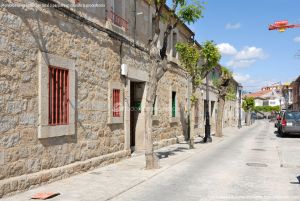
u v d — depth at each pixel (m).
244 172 9.93
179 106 19.69
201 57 17.14
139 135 14.38
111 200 6.68
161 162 11.49
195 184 8.21
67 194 6.88
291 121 24.00
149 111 10.20
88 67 9.63
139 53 13.55
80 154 9.19
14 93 6.80
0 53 6.45
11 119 6.71
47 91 7.71
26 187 6.98
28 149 7.16
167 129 17.45
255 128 39.53
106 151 10.74
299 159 12.70
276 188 7.87
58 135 8.09
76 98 9.01
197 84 16.42
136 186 7.93
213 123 32.66
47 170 7.75
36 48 7.42
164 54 10.64
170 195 7.11
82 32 9.31
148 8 14.76
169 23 10.85
